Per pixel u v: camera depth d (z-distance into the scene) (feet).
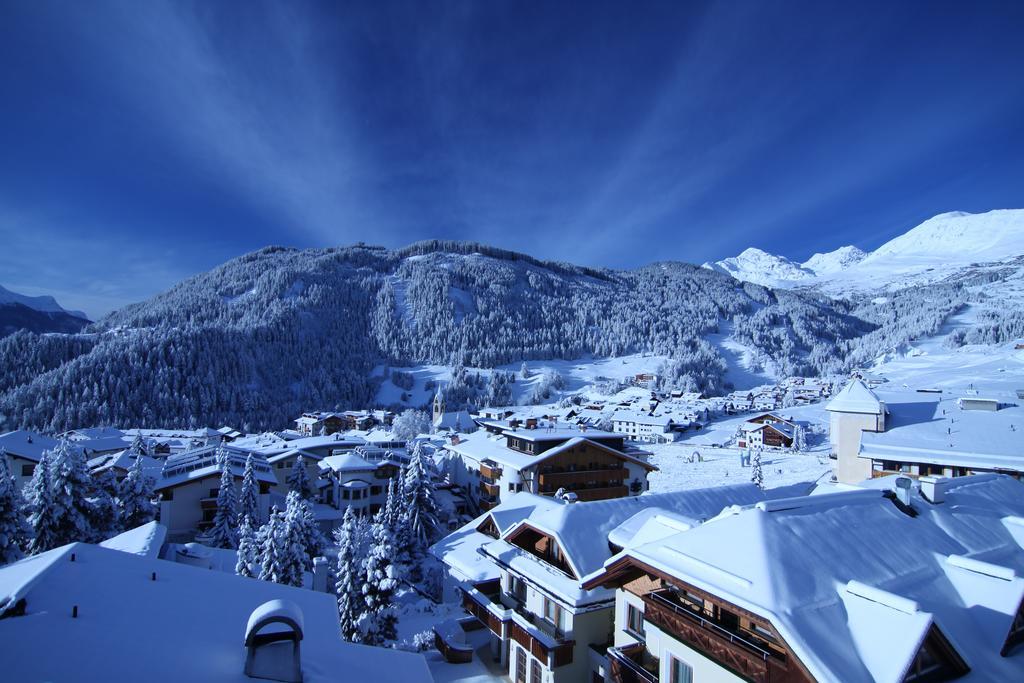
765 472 265.34
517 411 562.66
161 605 34.17
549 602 70.54
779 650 39.32
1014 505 64.08
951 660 36.17
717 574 41.27
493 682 72.28
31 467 179.22
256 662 27.86
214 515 169.27
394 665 38.09
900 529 49.70
